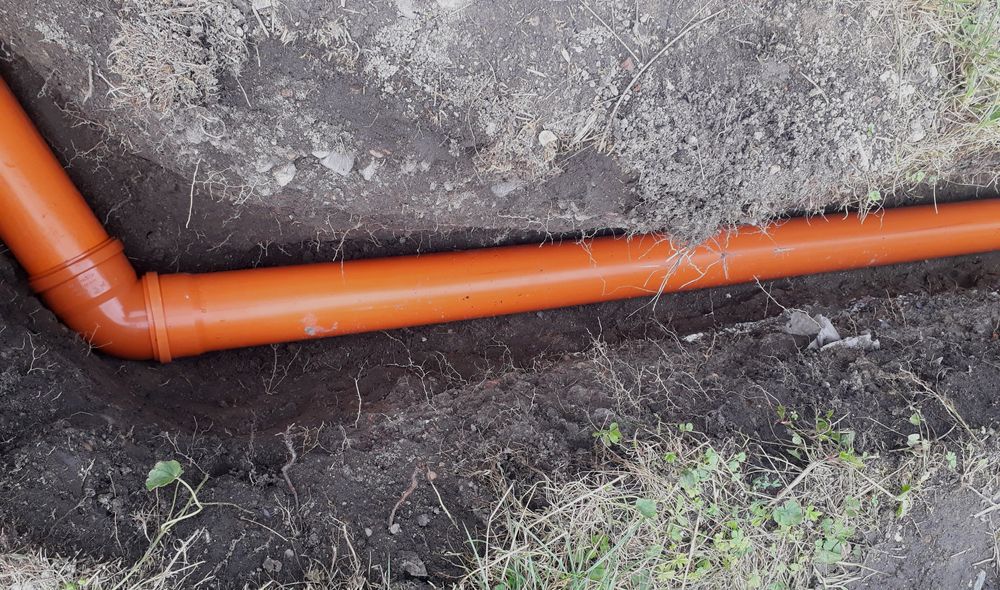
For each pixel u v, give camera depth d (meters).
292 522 0.80
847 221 1.09
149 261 1.02
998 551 0.89
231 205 0.97
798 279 1.22
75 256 0.89
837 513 0.86
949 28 0.92
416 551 0.81
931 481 0.89
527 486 0.85
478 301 1.04
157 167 0.93
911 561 0.87
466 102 0.85
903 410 0.93
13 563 0.70
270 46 0.80
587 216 0.97
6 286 0.86
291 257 1.06
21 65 0.85
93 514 0.75
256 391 1.04
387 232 1.03
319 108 0.84
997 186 1.15
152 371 0.98
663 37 0.85
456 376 1.05
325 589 0.77
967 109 0.95
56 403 0.82
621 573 0.81
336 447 0.87
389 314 1.02
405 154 0.88
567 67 0.84
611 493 0.83
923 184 1.10
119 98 0.82
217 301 0.96
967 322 1.07
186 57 0.79
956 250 1.16
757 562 0.84
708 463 0.85
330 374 1.08
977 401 0.95
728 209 0.97
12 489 0.73
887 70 0.92
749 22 0.87
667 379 0.97
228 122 0.84
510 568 0.80
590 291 1.07
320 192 0.91
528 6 0.82
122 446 0.81
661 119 0.88
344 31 0.80
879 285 1.23
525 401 0.93
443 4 0.80
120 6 0.77
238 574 0.76
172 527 0.77
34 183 0.85
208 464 0.84
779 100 0.90
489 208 0.95
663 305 1.20
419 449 0.88
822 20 0.88
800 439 0.88
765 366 0.99
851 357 1.00
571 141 0.88
